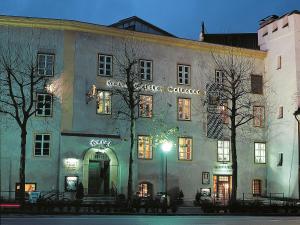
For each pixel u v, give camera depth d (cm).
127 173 3828
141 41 4072
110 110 3872
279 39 4494
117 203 3180
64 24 3781
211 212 3338
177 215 3089
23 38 3691
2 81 3581
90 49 3862
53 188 3606
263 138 4497
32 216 2650
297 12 4366
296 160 4178
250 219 2705
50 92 3684
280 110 4409
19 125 3284
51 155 3641
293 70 4303
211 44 4338
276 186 4362
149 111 4025
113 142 3794
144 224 2175
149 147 3991
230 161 4297
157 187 3966
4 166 3534
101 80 3869
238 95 3903
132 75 3738
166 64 4150
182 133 4131
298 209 3528
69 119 3716
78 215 2852
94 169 3819
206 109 4256
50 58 3741
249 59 4525
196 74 4256
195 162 4153
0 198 3244
